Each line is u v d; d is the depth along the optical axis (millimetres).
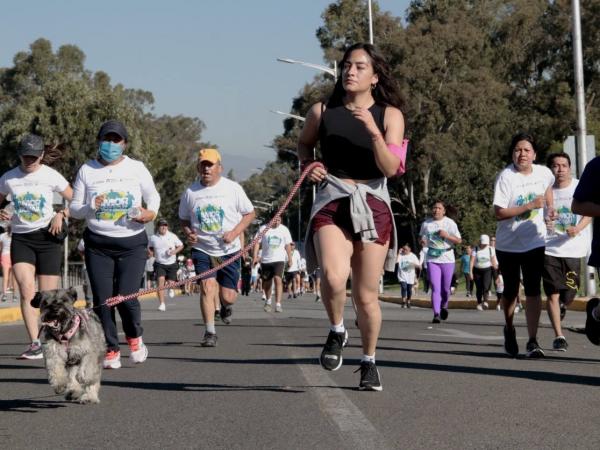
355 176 8062
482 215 65250
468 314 24844
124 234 10859
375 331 8477
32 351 12508
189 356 12289
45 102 72188
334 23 72000
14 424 7410
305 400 8188
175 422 7301
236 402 8188
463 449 6141
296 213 125438
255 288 68875
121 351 13188
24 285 12398
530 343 11688
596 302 10359
